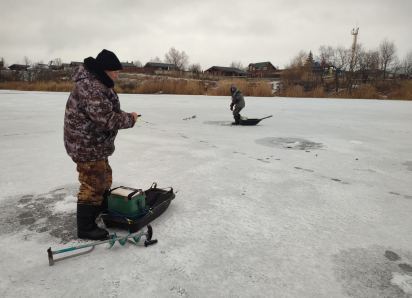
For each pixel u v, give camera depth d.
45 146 6.25
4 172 4.48
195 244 2.55
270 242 2.61
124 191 2.79
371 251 2.48
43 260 2.30
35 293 1.93
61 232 2.73
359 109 16.52
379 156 5.86
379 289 2.02
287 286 2.03
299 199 3.61
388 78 44.81
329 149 6.43
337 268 2.24
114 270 2.18
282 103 20.53
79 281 2.05
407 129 9.43
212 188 3.93
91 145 2.47
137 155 5.63
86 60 2.43
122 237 2.42
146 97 24.36
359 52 45.06
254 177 4.42
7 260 2.29
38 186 3.92
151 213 2.81
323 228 2.88
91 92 2.34
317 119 11.88
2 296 1.89
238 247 2.52
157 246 2.52
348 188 4.02
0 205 3.30
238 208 3.32
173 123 10.10
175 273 2.16
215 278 2.11
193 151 6.02
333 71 48.25
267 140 7.32
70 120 2.44
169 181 4.18
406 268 2.26
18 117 10.77
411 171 4.88
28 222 2.92
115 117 2.43
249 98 26.55
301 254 2.43
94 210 2.61
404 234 2.78
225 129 8.97
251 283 2.06
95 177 2.57
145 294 1.93
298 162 5.31
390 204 3.49
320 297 1.93
